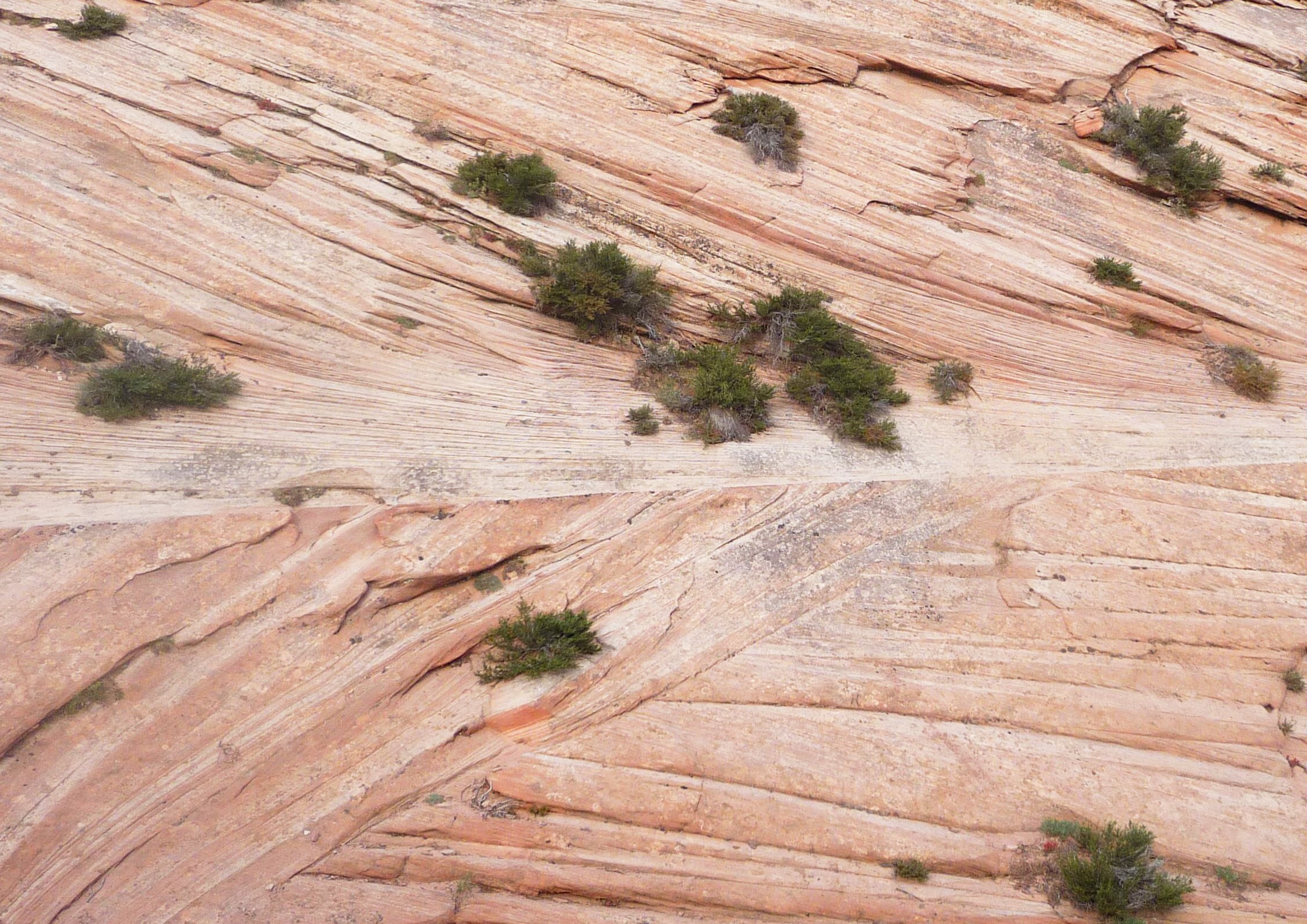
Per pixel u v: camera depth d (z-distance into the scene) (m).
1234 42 21.27
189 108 16.38
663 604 11.88
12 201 14.21
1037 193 18.86
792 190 17.50
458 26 18.28
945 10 20.44
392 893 9.30
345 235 15.45
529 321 15.55
